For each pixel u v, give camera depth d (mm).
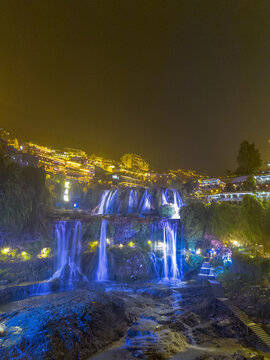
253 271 24156
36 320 17688
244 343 15703
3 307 20719
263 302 19047
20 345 14930
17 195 28234
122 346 16328
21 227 28141
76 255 30984
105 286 27406
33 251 28516
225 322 17938
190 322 18953
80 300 21766
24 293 23625
